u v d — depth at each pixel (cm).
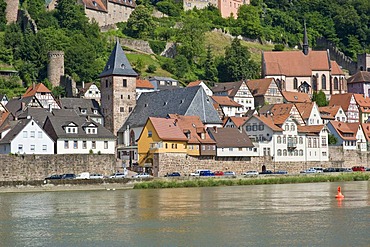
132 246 11400
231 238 11906
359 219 13938
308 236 11969
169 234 12419
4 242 11981
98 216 15112
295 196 19675
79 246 11506
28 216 15312
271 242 11494
